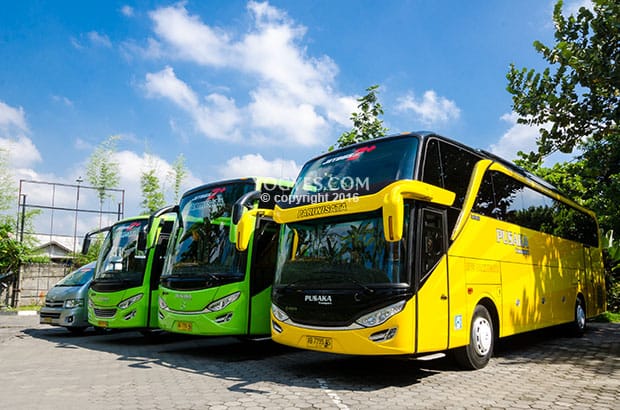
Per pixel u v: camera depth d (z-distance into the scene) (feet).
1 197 80.38
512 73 38.58
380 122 48.49
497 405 18.58
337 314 22.12
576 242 43.04
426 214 23.03
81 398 19.98
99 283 39.42
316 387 21.85
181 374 25.49
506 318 28.71
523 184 34.27
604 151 39.50
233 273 29.96
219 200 33.09
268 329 30.89
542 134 38.45
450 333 23.26
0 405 18.86
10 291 74.28
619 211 42.91
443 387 21.72
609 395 20.18
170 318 31.73
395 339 20.76
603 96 35.01
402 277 21.39
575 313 40.55
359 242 22.88
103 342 40.34
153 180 81.71
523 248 32.19
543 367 26.76
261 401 19.24
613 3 32.22
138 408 18.25
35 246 79.30
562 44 34.40
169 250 34.40
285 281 25.02
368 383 22.66
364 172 24.54
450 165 25.82
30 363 29.45
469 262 25.62
